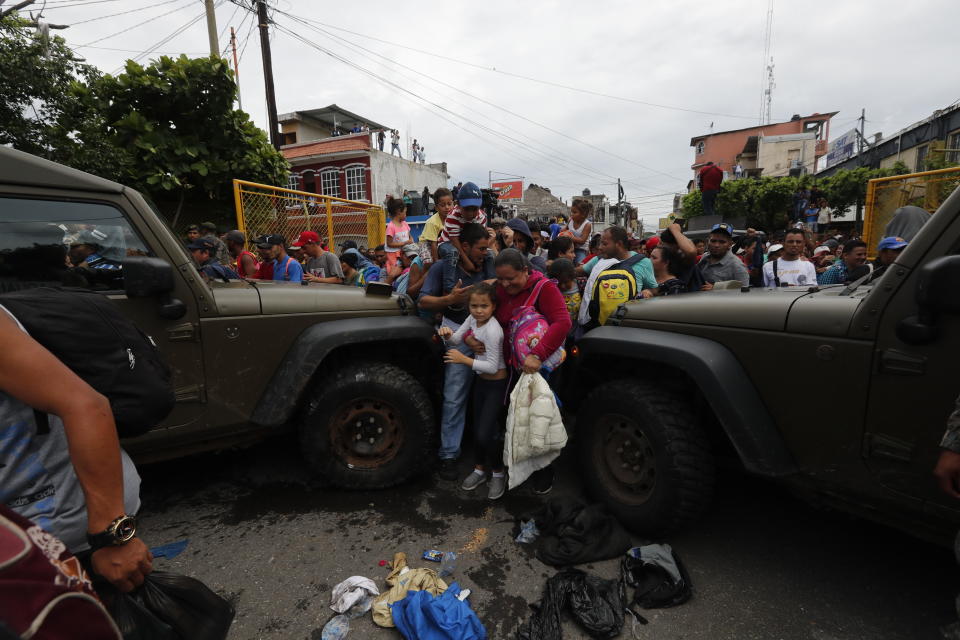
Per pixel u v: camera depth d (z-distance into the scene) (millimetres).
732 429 1974
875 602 1932
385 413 2760
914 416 1565
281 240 5059
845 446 1759
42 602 654
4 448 888
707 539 2373
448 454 3021
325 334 2549
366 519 2557
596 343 2551
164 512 2625
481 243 2912
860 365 1688
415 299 3424
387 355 3051
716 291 2809
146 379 1056
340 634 1770
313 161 22828
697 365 2070
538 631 1758
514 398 2490
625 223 43156
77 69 6457
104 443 862
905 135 20562
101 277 2141
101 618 752
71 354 949
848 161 28531
